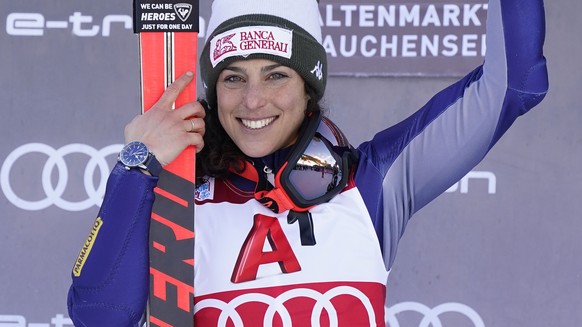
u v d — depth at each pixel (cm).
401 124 273
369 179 263
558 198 399
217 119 265
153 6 260
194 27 260
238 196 261
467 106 263
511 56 256
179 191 255
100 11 411
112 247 245
